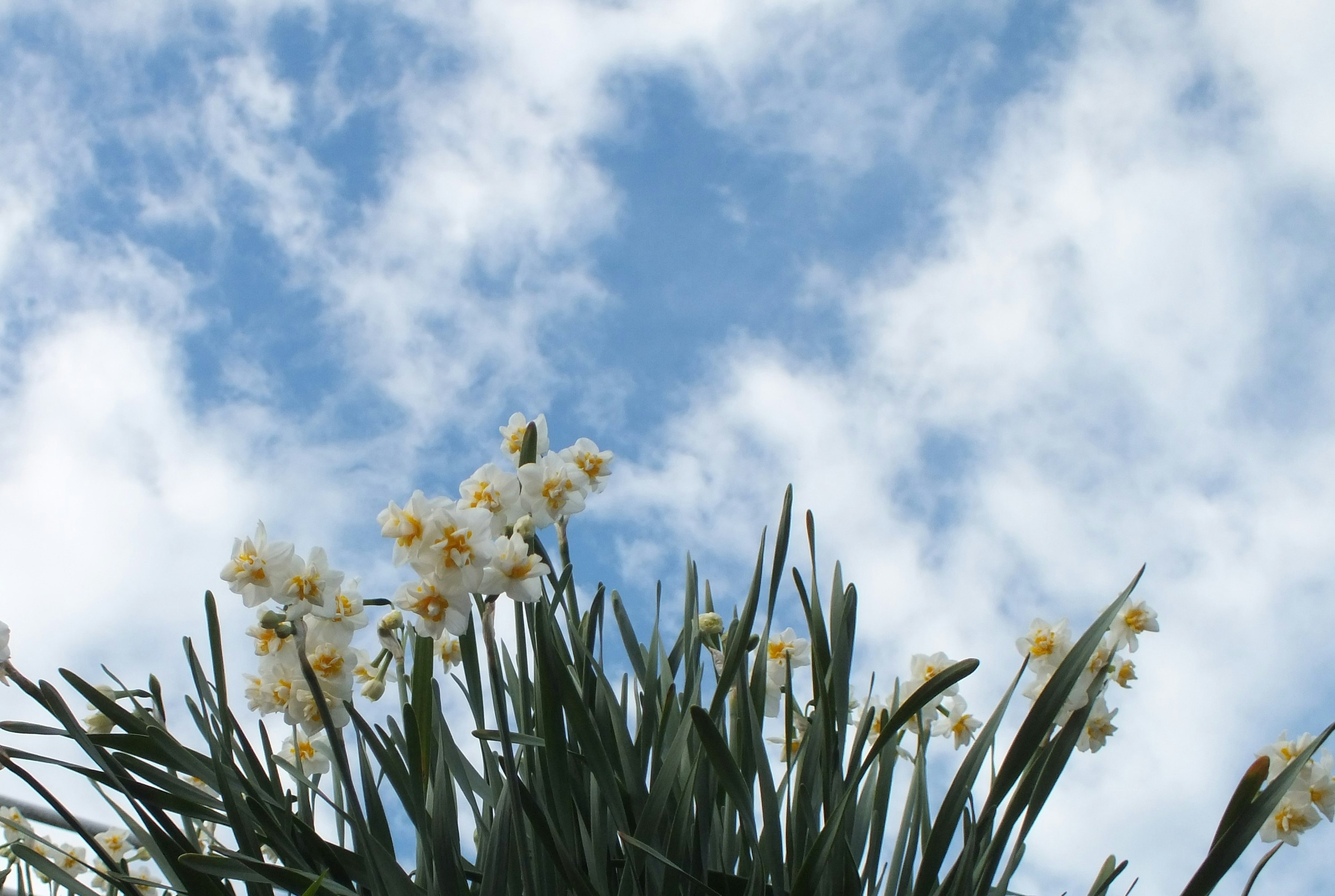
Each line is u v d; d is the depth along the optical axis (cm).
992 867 141
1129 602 157
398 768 147
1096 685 148
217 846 142
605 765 143
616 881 150
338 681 145
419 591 139
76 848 190
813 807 151
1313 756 145
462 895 140
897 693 167
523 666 150
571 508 149
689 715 146
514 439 160
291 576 142
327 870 138
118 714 145
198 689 147
